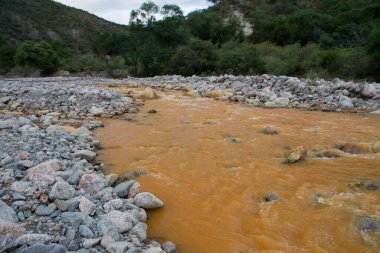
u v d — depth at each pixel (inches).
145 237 183.6
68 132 377.4
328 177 262.7
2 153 274.4
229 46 1510.8
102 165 296.4
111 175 256.7
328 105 535.8
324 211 209.9
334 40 1550.2
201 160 306.2
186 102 613.3
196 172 278.8
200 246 181.2
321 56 1103.0
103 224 177.6
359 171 273.4
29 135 342.6
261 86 685.3
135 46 1483.8
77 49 3004.4
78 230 174.9
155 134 394.9
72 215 186.1
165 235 191.8
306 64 1119.0
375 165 286.7
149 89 673.6
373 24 1419.8
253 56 1262.3
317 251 172.7
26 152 281.1
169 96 689.0
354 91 583.8
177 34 1535.4
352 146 325.7
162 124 444.1
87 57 2037.4
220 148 339.3
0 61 2074.3
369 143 336.8
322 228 191.6
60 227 176.6
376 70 947.3
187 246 181.0
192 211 217.6
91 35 3292.3
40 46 1879.9
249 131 401.4
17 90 649.0
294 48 1323.8
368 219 193.6
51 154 291.9
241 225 200.2
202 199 233.0
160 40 1515.7
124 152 331.6
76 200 203.3
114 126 437.4
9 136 333.4
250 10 2866.6
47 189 214.7
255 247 179.0
